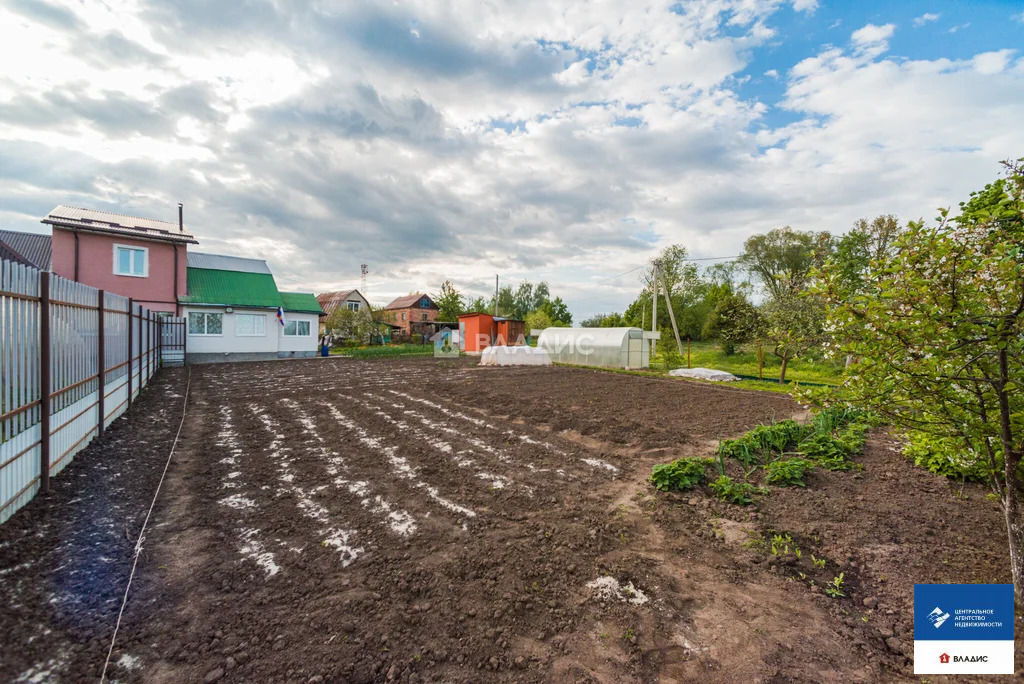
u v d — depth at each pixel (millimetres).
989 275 2689
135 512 4211
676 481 4953
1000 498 3043
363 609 2809
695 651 2535
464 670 2344
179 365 18312
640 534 3959
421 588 3041
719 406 9773
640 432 7309
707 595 3070
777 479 4984
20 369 3975
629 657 2480
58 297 4770
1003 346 2469
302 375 15625
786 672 2371
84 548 3488
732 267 37094
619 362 19484
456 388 12336
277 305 22625
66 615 2695
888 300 2820
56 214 17172
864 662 2449
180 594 2959
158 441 6656
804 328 12992
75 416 5418
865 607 2928
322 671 2285
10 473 3816
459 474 5449
